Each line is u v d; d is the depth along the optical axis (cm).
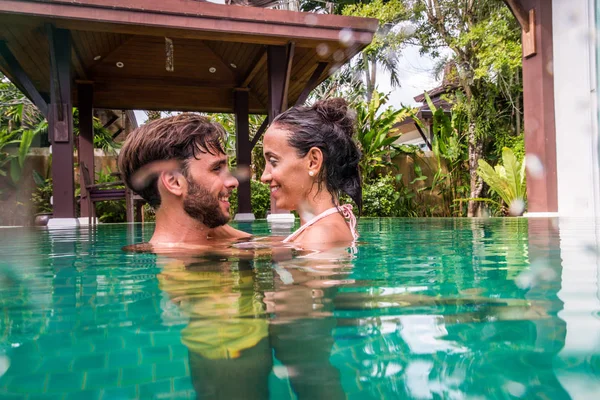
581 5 561
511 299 66
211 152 153
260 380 36
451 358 41
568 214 580
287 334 49
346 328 51
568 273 92
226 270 99
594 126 554
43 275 100
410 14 1198
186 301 68
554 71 595
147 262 118
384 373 37
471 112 1163
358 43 602
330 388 35
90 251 163
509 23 1113
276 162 156
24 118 1155
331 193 158
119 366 40
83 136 762
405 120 1501
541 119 600
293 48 588
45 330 53
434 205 1202
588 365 39
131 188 157
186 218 157
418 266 104
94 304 67
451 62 1248
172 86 822
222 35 564
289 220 594
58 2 498
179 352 44
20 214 1031
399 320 54
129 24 524
